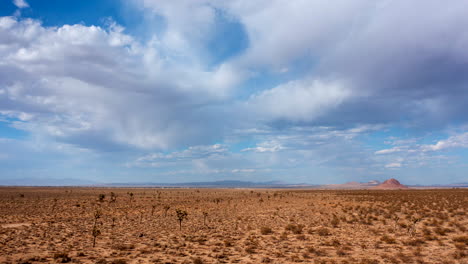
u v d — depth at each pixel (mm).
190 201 85312
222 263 19344
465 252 20828
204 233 33000
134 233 32906
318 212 55250
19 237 28859
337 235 30750
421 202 64562
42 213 51250
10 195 97312
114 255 21750
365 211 52875
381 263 18625
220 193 141375
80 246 25328
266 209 62375
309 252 22500
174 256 21469
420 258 19625
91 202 75250
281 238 29297
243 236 31094
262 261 19766
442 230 30484
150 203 76438
